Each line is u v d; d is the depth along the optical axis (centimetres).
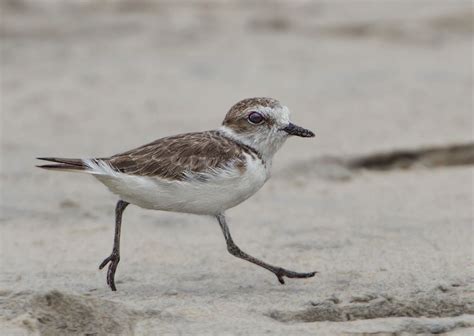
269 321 805
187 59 2153
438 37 2322
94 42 2320
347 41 2333
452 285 890
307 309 838
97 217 1180
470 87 1838
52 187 1327
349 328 787
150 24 2517
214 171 860
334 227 1109
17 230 1126
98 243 1072
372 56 2162
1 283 915
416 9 2567
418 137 1490
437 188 1284
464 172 1373
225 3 2783
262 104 906
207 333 773
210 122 1625
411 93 1800
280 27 2480
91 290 897
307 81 1928
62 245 1064
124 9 2689
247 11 2681
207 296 875
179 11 2689
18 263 992
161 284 918
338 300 861
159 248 1051
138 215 1189
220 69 2055
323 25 2450
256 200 1254
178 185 858
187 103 1769
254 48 2256
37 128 1625
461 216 1134
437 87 1844
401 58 2136
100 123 1645
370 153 1422
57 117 1692
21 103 1792
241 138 905
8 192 1297
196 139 887
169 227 1138
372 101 1750
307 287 900
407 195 1253
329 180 1352
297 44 2298
